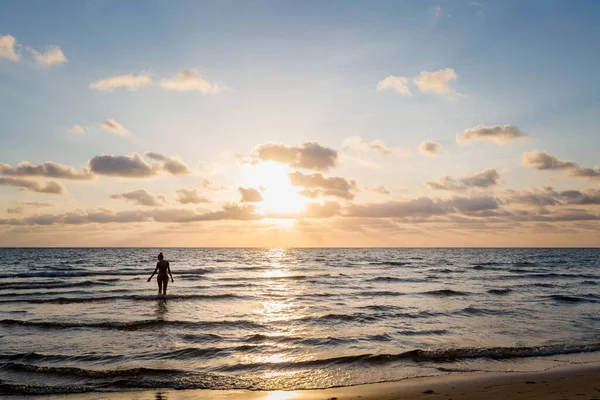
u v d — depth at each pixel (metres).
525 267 55.38
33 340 12.24
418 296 22.92
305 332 13.54
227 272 43.22
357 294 23.75
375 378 9.09
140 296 21.88
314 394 8.09
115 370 9.28
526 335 13.30
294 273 42.09
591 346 11.79
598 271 47.72
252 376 9.20
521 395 7.88
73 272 39.84
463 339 12.72
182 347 11.55
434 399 7.70
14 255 88.62
